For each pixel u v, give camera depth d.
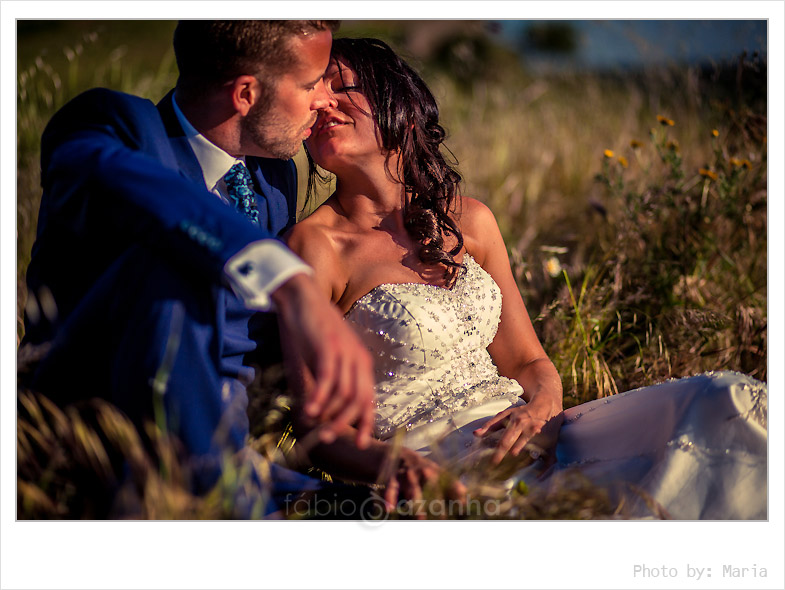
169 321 1.73
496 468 2.03
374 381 2.23
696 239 3.51
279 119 2.02
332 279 2.24
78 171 1.70
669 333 3.12
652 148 4.29
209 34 1.92
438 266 2.35
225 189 2.12
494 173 5.52
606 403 2.26
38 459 1.89
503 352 2.52
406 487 1.87
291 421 2.21
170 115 2.04
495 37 8.85
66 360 1.84
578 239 4.11
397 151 2.32
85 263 1.93
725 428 1.90
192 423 1.75
